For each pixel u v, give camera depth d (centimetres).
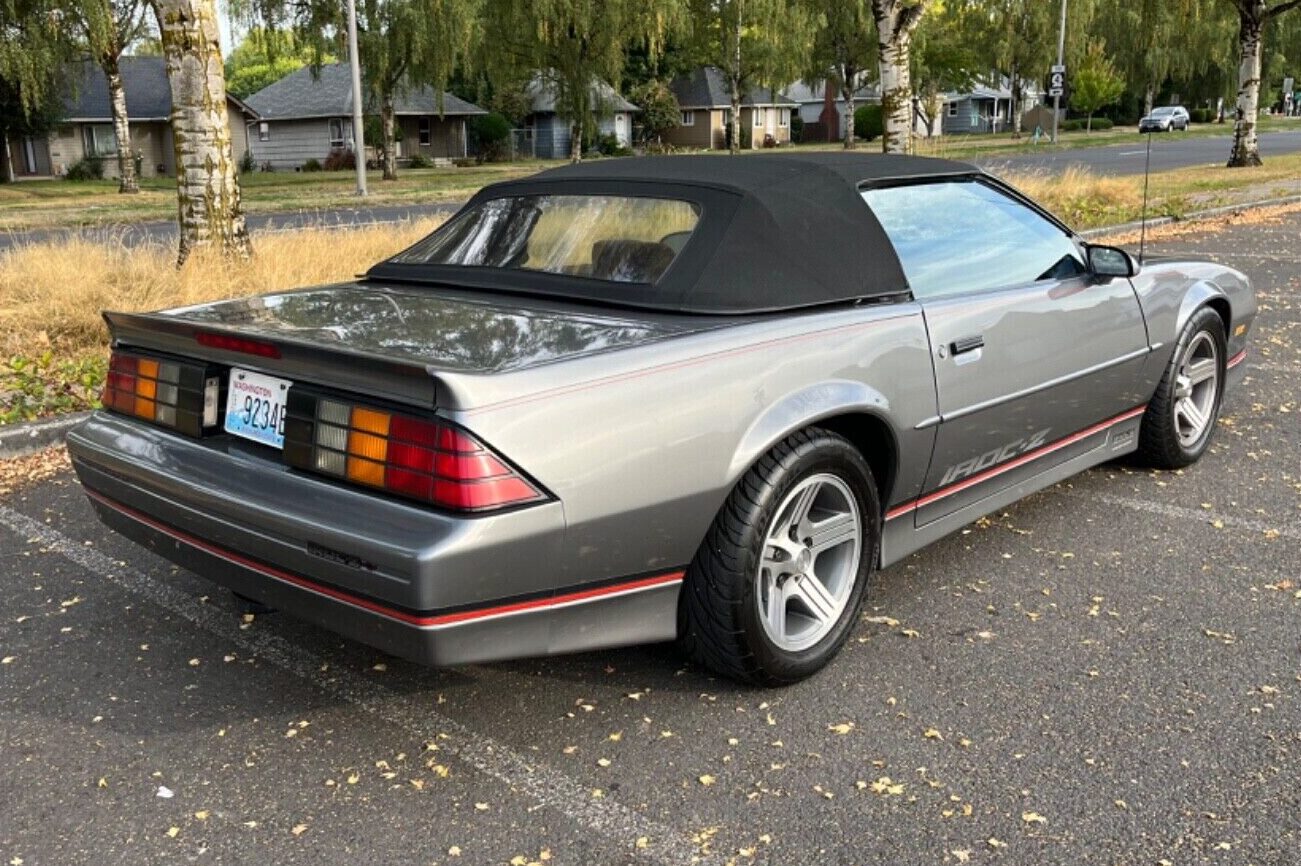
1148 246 1377
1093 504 485
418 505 259
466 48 3372
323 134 5075
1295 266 1180
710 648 316
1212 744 297
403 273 386
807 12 4731
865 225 359
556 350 283
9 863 255
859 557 346
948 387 363
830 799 276
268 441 295
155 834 266
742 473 304
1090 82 5794
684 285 322
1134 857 252
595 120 3872
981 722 310
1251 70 2908
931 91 5591
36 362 737
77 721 318
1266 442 570
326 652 362
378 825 268
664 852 257
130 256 944
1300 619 371
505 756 297
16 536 470
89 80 4619
